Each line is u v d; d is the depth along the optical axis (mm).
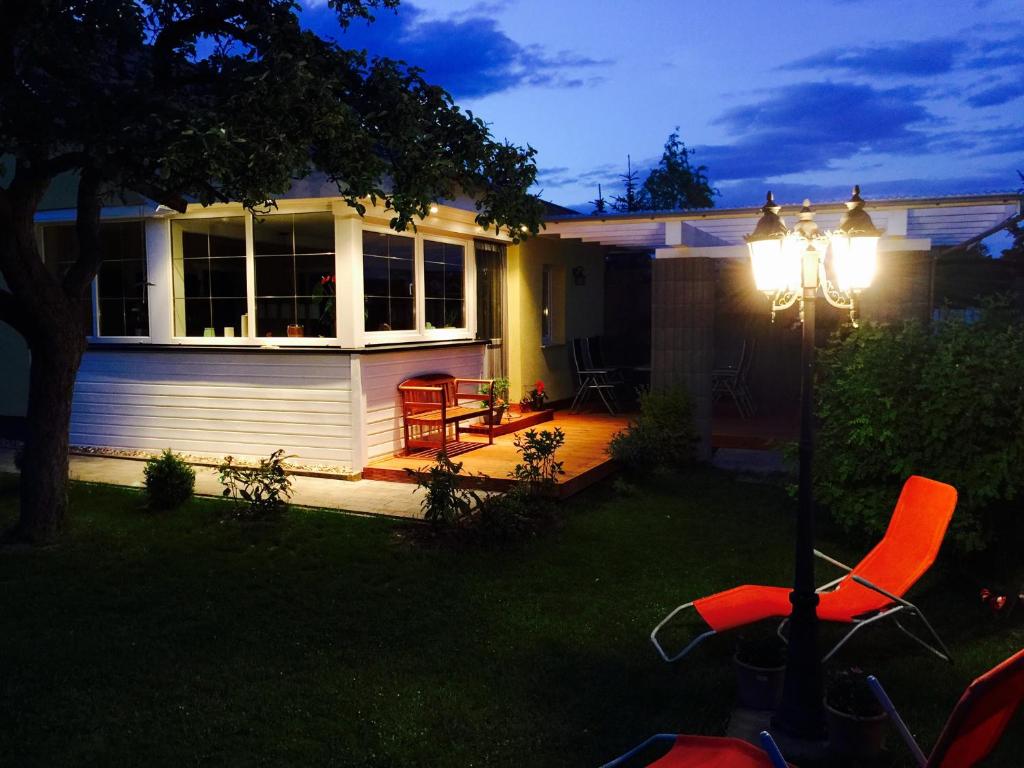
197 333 9211
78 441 9898
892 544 4520
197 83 6457
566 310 12898
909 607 4008
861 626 3852
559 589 5328
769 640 3943
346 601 5098
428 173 6121
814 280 3420
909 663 4195
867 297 8523
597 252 13945
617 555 6027
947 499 4250
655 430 8992
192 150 5027
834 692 3377
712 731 3516
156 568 5711
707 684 3961
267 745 3369
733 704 3777
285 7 6469
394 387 8969
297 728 3512
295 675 4043
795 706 3463
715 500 7727
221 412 9047
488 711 3674
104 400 9703
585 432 10547
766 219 3559
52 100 5492
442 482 6461
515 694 3850
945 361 5594
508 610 4953
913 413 5770
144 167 5590
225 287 9008
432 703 3748
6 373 10516
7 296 6180
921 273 8344
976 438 5492
